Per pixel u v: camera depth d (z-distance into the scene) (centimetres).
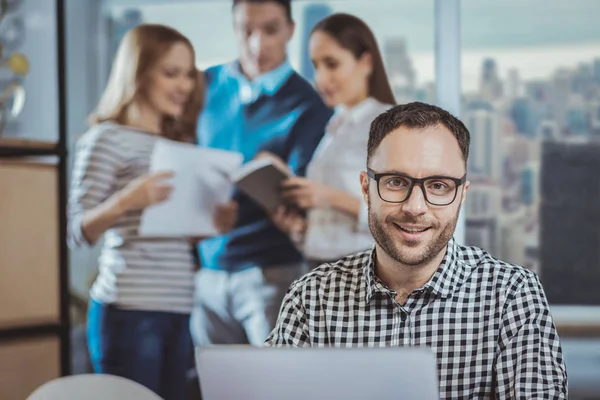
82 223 362
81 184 363
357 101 348
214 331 356
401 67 347
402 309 147
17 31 361
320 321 153
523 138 344
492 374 145
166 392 359
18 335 244
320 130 350
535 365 139
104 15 363
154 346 358
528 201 345
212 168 357
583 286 343
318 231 350
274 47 352
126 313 358
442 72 344
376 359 109
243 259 354
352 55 347
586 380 341
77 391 157
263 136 354
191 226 357
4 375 242
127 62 362
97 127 363
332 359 111
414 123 136
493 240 348
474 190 348
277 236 353
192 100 359
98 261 362
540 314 145
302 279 160
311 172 350
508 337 145
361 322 150
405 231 136
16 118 359
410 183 135
